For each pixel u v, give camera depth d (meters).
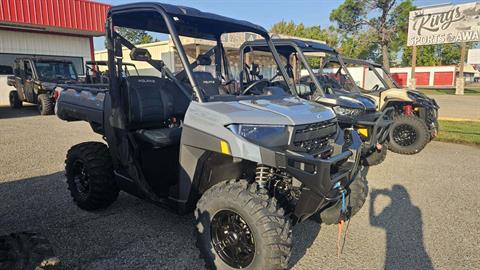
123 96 3.37
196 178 2.74
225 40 3.98
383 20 33.41
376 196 4.44
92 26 16.36
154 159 3.31
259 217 2.33
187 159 2.73
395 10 32.50
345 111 5.57
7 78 14.75
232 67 4.38
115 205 4.06
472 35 13.00
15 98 14.24
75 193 3.93
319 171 2.38
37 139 7.93
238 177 2.88
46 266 2.18
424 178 5.20
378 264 2.88
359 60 7.90
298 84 6.06
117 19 3.31
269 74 5.73
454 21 13.34
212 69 3.81
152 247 3.09
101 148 3.86
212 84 3.29
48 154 6.44
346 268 2.82
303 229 3.51
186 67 2.83
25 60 12.93
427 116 6.97
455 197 4.40
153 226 3.51
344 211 2.90
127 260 2.88
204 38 3.70
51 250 2.37
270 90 3.33
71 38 17.33
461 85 24.36
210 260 2.61
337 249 3.12
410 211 3.96
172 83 3.69
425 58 58.03
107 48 3.29
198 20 3.26
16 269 2.11
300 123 2.54
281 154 2.32
